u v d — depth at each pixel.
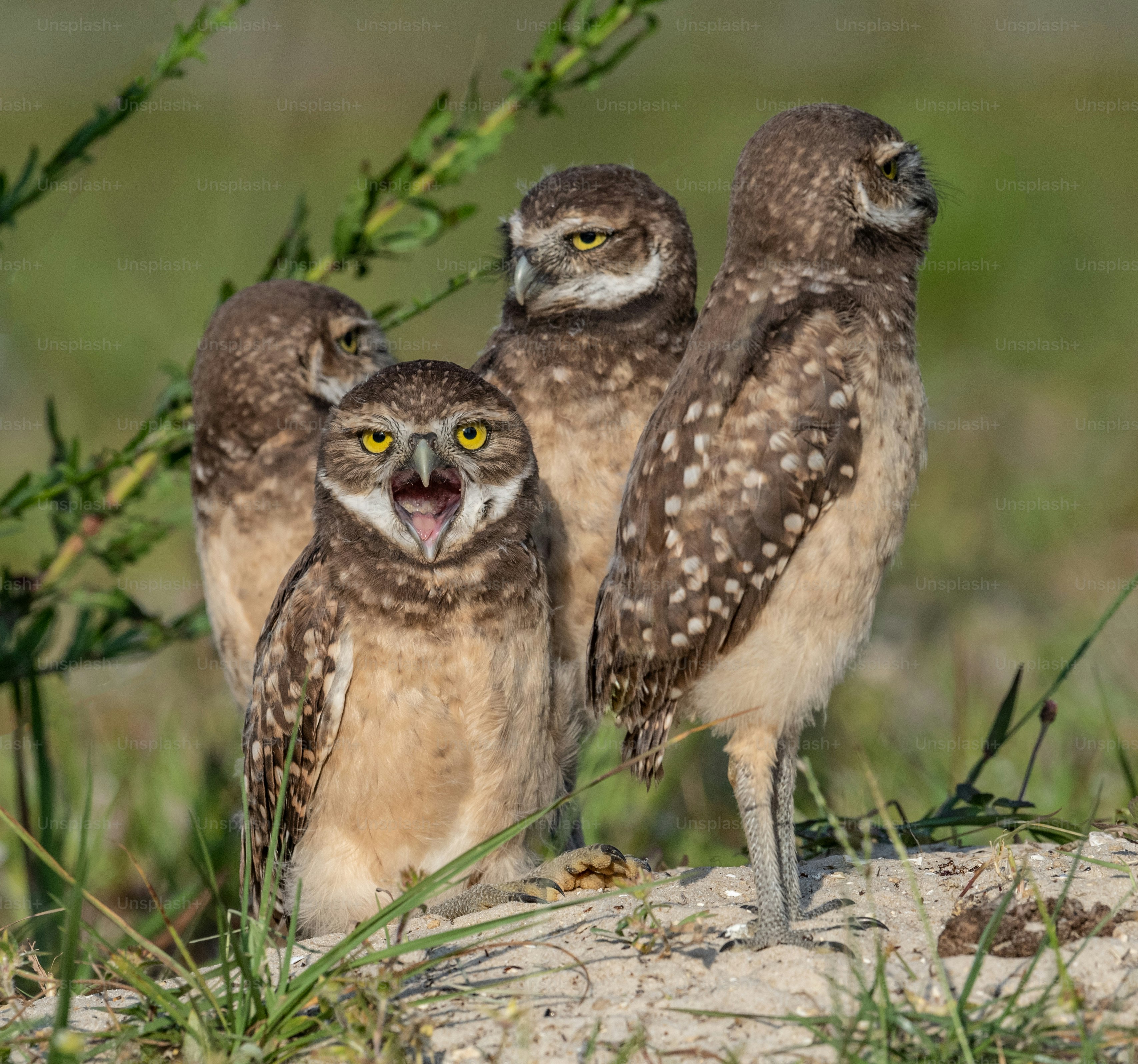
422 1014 6.36
